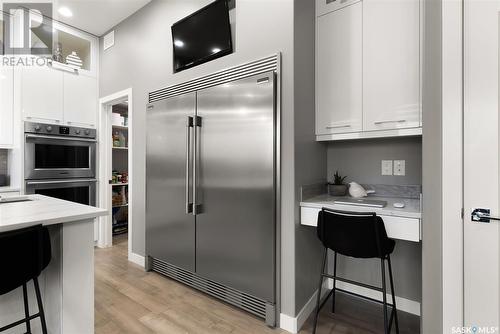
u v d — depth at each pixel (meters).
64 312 1.38
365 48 1.88
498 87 1.28
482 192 1.31
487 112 1.30
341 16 1.98
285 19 1.81
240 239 1.98
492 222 1.29
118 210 4.29
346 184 2.27
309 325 1.83
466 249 1.34
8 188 2.78
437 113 1.42
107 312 1.96
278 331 1.76
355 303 2.13
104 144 3.56
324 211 1.63
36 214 1.34
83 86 3.43
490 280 1.29
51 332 1.45
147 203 2.76
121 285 2.41
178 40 2.48
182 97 2.42
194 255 2.31
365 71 1.88
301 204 1.83
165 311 1.99
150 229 2.72
